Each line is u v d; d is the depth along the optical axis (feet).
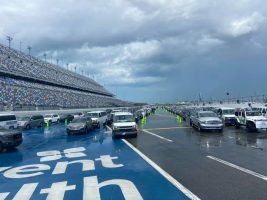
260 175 31.40
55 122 147.64
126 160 42.88
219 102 218.18
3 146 55.42
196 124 88.22
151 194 25.91
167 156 45.03
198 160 40.96
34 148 60.64
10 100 188.34
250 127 79.15
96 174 34.55
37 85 275.39
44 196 26.76
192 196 24.88
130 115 79.20
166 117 180.86
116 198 25.12
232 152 46.75
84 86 421.18
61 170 37.70
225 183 28.71
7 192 28.68
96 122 105.91
